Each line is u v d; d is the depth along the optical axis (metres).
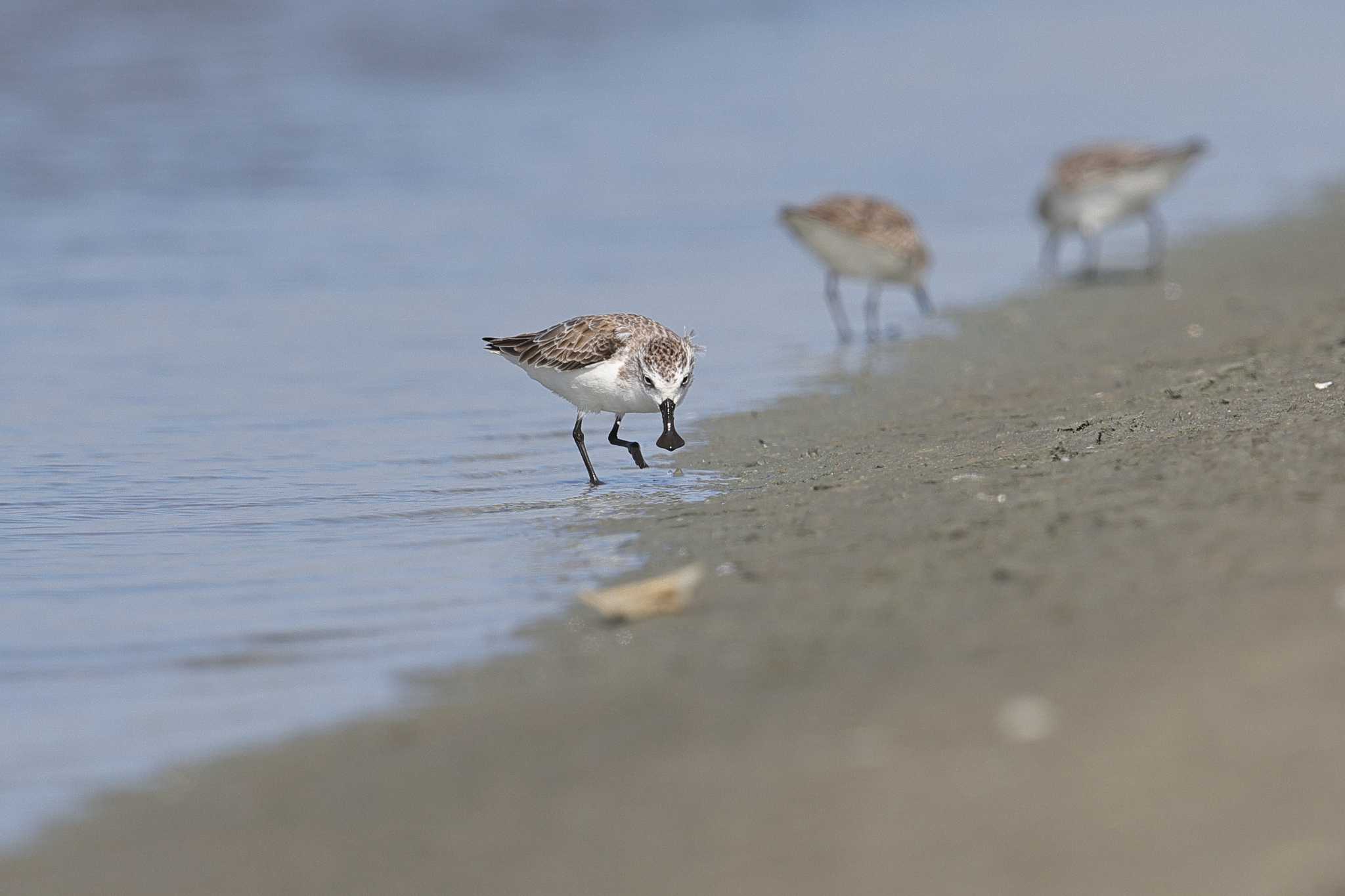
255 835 6.92
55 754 7.96
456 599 10.23
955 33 48.84
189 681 8.95
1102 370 16.28
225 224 26.66
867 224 20.11
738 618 8.91
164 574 11.15
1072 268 23.98
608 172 31.22
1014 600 8.45
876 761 6.71
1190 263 23.39
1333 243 23.80
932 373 17.47
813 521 10.89
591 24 46.41
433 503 13.12
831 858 6.06
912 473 12.10
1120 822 6.06
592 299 22.23
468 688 8.43
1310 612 7.58
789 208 20.11
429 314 21.41
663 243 25.91
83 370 18.62
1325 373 13.55
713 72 41.69
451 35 42.91
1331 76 40.94
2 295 22.31
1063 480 10.94
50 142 31.23
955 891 5.79
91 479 14.19
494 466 14.52
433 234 26.23
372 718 8.16
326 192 28.92
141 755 7.90
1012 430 13.51
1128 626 7.79
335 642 9.49
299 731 8.08
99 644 9.63
